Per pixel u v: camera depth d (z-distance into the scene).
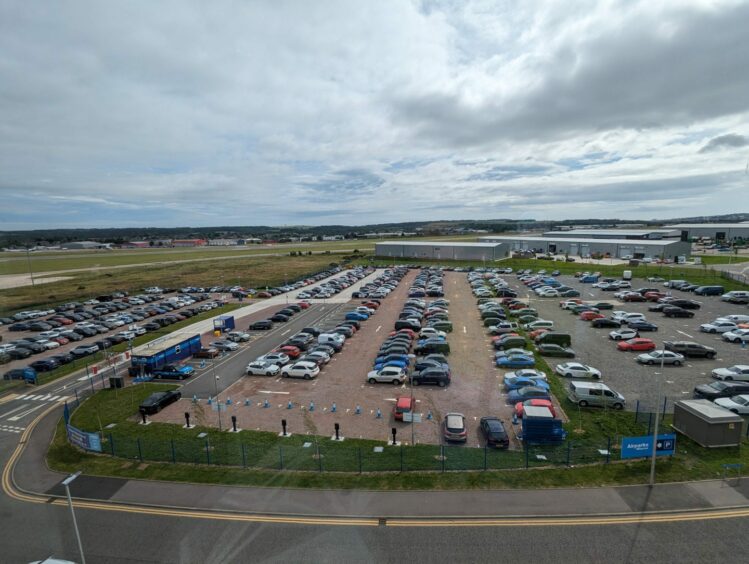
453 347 58.62
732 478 26.91
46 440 36.22
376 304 86.25
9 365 59.25
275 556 21.28
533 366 49.56
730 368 43.66
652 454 28.03
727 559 20.30
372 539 22.30
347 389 45.06
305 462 30.47
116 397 45.06
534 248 175.75
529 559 20.56
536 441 32.75
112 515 25.14
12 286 131.25
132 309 97.12
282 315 77.81
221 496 26.59
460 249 158.25
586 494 25.61
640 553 20.80
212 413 40.28
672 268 115.50
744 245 173.00
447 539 22.11
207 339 66.69
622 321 65.56
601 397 38.56
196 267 172.38
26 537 23.47
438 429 35.59
